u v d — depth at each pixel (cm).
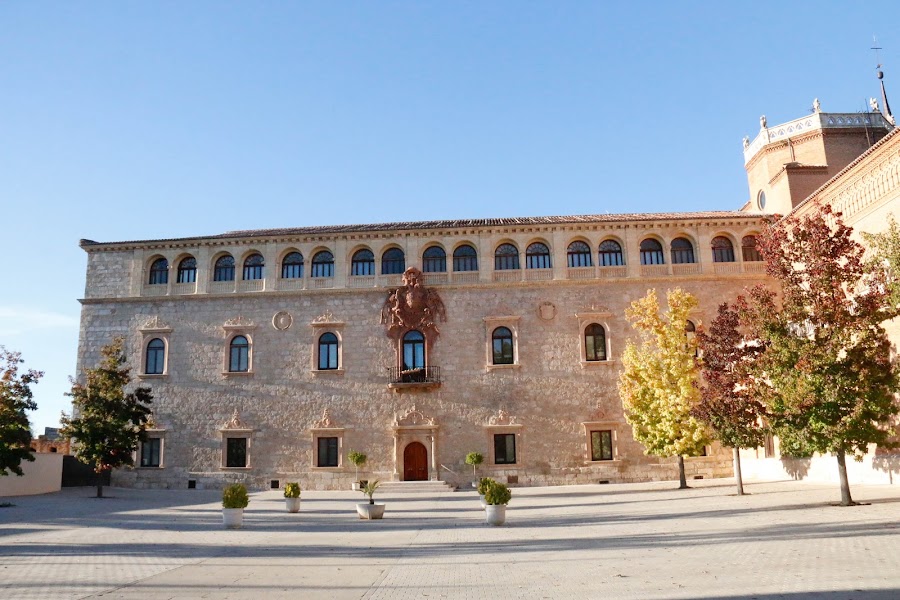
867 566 1364
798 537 1814
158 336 5044
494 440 4716
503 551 1786
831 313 2581
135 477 4891
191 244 5147
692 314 4778
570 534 2120
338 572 1508
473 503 3619
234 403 4891
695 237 4938
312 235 5047
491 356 4819
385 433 4762
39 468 4550
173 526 2580
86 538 2209
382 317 4938
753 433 3102
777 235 2764
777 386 2750
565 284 4891
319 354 4938
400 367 4838
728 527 2111
